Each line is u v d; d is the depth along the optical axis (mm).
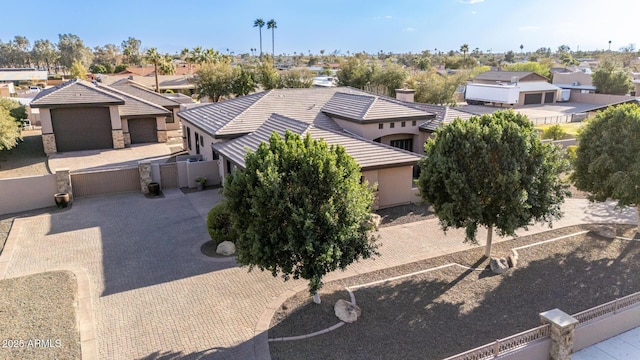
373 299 13812
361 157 21672
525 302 13789
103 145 36656
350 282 14867
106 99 35219
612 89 72750
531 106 68562
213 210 17688
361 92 36250
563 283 14969
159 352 11305
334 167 11867
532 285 14820
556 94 73125
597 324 12094
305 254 11539
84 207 22797
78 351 11117
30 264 16266
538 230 19609
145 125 39406
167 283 14859
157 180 25922
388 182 22375
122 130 37312
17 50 159125
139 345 11570
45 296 13711
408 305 13500
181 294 14133
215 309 13250
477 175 14438
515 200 13945
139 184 25641
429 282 14953
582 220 20969
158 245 18047
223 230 17484
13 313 12648
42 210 22297
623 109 17688
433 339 11859
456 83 56625
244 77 62625
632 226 20094
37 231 19500
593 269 15961
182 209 22531
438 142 15445
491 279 15203
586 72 87188
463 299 13898
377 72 60969
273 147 12578
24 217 21250
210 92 61625
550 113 59375
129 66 127188
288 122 25750
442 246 17906
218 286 14641
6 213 21844
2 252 17250
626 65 132500
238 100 33625
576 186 18969
